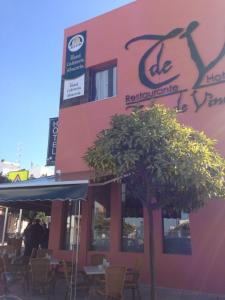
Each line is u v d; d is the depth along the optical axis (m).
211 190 7.77
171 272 11.04
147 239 11.83
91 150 8.33
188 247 11.16
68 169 14.53
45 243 15.70
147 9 14.03
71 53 16.03
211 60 11.95
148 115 8.10
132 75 13.75
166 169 7.28
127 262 12.05
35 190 10.15
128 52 14.12
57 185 9.77
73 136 14.77
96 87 15.11
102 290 8.73
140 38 13.92
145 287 11.16
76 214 13.85
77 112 14.95
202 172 7.28
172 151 7.36
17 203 15.16
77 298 9.94
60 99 15.69
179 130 7.84
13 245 15.09
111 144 7.73
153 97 12.95
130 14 14.50
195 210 9.14
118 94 13.92
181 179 7.30
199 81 12.02
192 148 7.49
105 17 15.29
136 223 12.33
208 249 10.60
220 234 10.51
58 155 14.95
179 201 8.49
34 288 9.57
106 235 13.05
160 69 13.05
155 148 7.53
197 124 11.73
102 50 14.98
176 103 12.35
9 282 10.14
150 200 7.91
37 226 15.65
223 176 7.97
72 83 15.52
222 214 10.58
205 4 12.56
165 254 11.29
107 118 14.00
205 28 12.35
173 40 12.99
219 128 11.28
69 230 14.12
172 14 13.28
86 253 13.11
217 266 10.34
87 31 15.77
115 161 7.59
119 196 12.84
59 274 10.94
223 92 11.45
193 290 10.55
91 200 13.70
